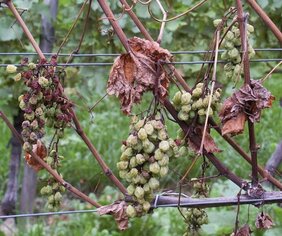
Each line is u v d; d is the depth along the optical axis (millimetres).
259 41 3971
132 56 1609
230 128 1625
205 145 1690
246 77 1623
